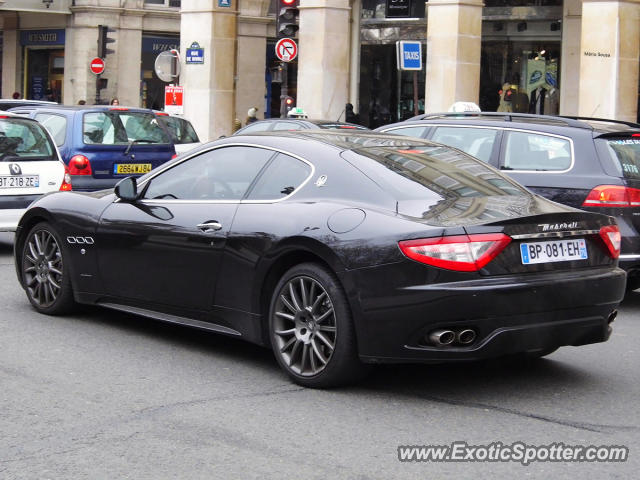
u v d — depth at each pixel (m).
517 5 32.91
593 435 6.47
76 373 7.78
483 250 6.84
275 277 7.77
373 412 6.88
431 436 6.37
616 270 7.63
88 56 44.31
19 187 14.25
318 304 7.35
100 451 5.95
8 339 8.90
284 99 25.44
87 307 10.14
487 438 6.36
